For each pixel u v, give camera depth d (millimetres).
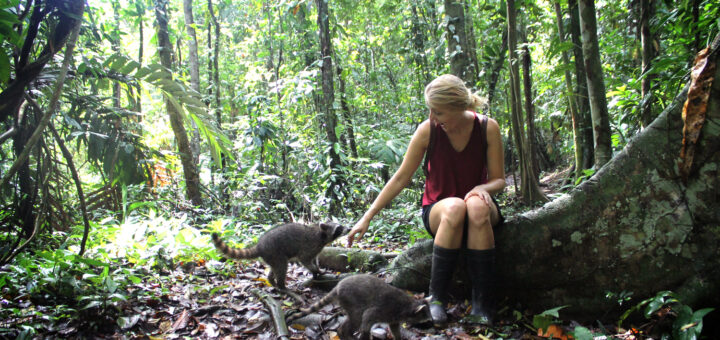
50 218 4113
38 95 3561
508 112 7152
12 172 2346
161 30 6422
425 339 2729
